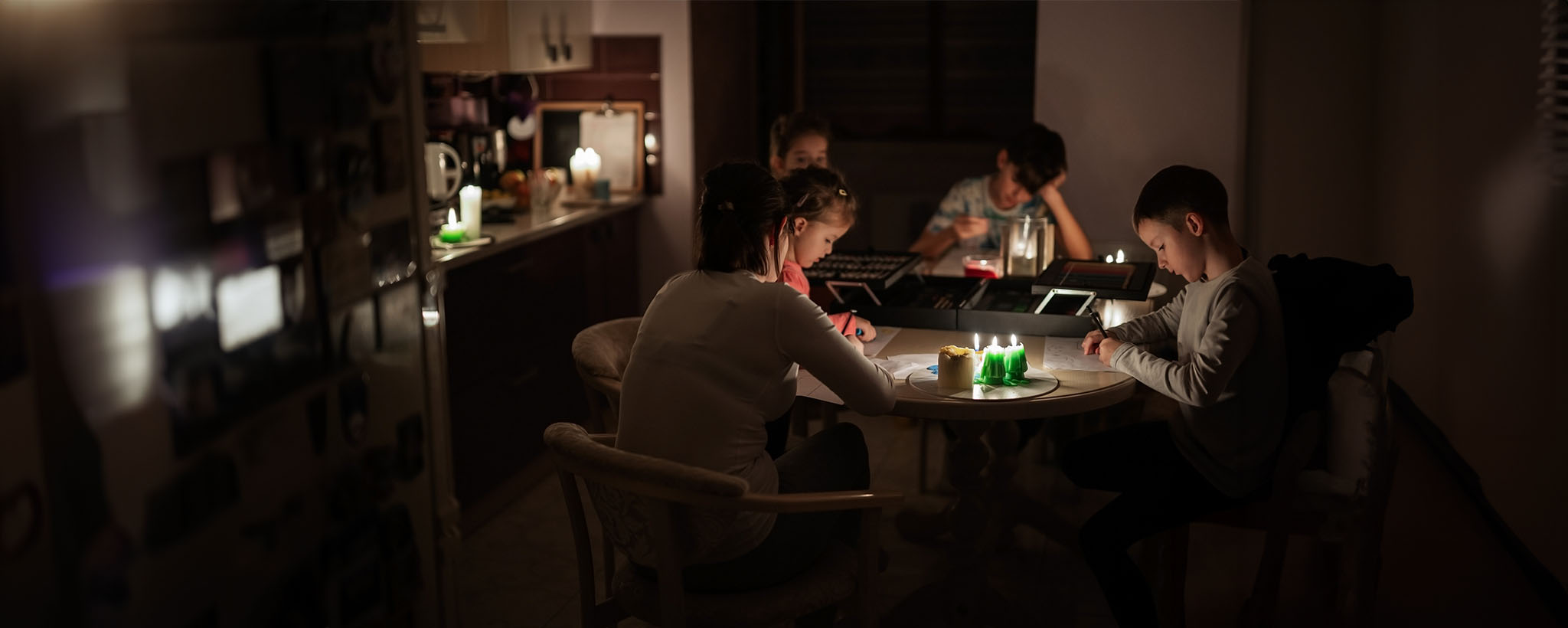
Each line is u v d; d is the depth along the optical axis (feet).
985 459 8.04
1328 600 7.90
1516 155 9.50
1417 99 12.67
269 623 4.07
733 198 6.04
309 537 4.28
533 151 13.89
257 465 3.94
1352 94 14.30
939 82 15.89
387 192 4.73
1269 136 14.57
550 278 11.56
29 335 3.03
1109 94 13.56
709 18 14.05
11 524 3.02
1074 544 9.04
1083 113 13.66
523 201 11.97
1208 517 6.98
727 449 5.85
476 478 10.25
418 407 5.10
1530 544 9.01
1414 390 13.28
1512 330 9.54
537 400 11.45
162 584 3.54
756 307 5.86
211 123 3.61
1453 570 9.23
